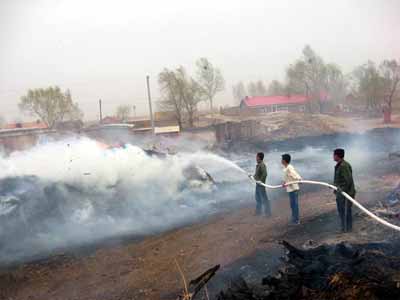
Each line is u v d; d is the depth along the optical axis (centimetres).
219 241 826
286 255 638
